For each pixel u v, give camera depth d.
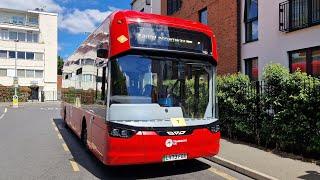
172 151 7.04
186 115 7.53
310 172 7.21
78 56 11.95
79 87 11.39
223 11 16.84
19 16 65.94
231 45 16.16
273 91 9.30
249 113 10.34
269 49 13.98
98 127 7.79
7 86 57.31
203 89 7.86
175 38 7.62
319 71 11.88
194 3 19.77
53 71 66.94
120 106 7.07
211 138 7.56
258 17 14.59
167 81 7.48
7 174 7.66
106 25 7.70
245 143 10.51
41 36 66.38
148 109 7.22
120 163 6.80
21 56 63.78
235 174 7.57
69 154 9.88
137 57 7.32
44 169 8.10
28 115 25.11
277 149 9.34
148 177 7.38
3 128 16.34
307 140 8.39
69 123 14.27
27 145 11.41
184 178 7.27
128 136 6.79
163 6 24.52
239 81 10.80
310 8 12.18
